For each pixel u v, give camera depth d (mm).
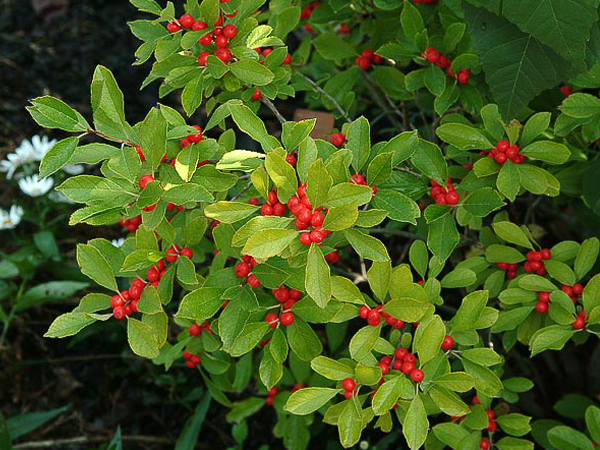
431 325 510
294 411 523
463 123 635
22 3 1439
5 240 1121
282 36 664
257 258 454
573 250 631
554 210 876
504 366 856
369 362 544
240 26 574
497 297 682
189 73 582
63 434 967
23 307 969
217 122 555
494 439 861
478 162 587
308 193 464
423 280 599
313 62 909
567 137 716
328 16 754
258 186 488
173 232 566
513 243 681
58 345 1041
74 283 966
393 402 507
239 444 815
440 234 576
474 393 863
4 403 992
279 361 545
